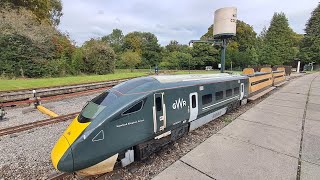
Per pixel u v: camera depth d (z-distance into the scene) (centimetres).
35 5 3375
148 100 546
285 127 850
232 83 1035
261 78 1647
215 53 6056
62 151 432
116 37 9812
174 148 662
